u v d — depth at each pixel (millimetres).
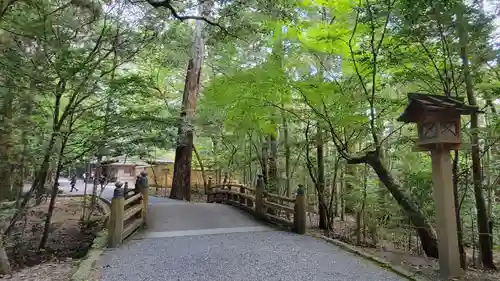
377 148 5992
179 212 8625
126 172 22578
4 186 6352
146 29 6980
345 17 6633
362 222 7695
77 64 5910
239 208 9523
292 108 8234
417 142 4402
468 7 4656
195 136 14992
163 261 4605
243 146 12828
